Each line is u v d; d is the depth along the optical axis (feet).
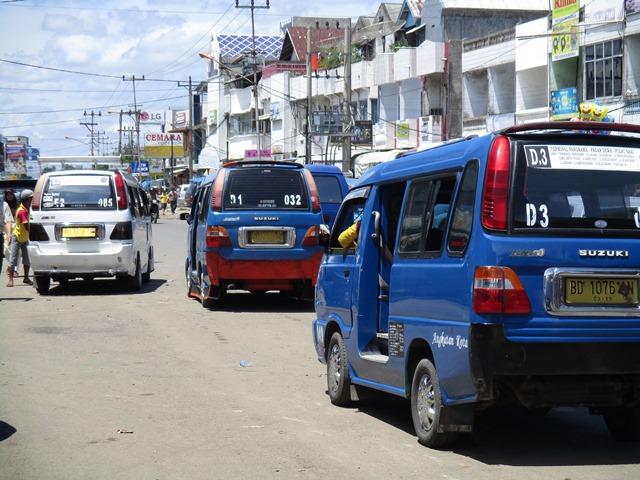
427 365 22.86
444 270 21.90
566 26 117.19
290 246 51.31
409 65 165.37
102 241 59.31
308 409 28.09
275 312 52.47
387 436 24.59
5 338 42.32
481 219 20.72
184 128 359.46
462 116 148.56
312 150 214.48
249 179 51.78
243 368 35.06
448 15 162.50
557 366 20.51
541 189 20.77
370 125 179.83
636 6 104.63
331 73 202.18
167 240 126.11
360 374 27.37
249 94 267.39
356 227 28.53
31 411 27.55
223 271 51.24
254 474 20.86
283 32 313.53
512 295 20.26
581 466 21.45
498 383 20.98
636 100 105.60
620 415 23.88
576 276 20.56
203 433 24.86
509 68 137.18
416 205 24.25
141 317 49.83
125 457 22.41
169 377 33.14
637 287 20.97
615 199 21.21
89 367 35.04
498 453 22.68
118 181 60.29
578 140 21.31
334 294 29.37
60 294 61.31
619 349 20.81
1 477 20.71
